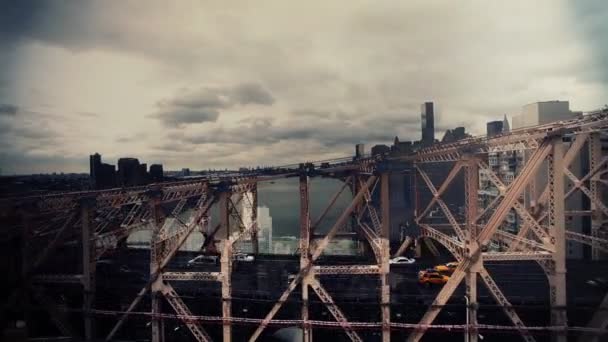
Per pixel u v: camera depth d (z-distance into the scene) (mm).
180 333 41938
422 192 54344
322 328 37156
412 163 41000
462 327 34500
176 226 49625
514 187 34750
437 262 50812
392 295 39781
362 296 39656
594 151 43750
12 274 40500
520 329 33875
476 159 37281
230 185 39688
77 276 40281
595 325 34500
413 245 54469
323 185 86375
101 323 42594
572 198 49469
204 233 53188
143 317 42188
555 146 33281
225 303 38344
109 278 46688
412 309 38344
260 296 40156
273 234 72625
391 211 56406
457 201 54719
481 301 37844
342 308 39312
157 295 39094
